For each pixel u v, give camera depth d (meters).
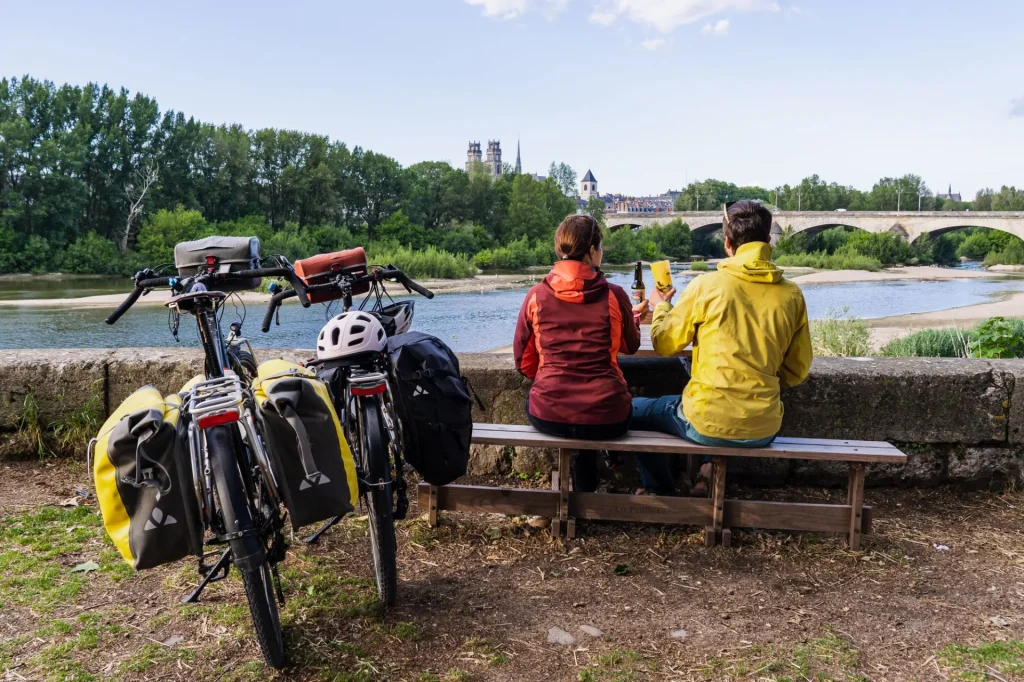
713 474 3.95
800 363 3.82
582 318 3.77
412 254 79.75
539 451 5.07
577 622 3.20
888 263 107.62
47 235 77.50
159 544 2.48
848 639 3.08
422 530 4.11
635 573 3.66
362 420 3.04
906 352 12.93
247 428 2.67
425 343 3.21
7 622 3.12
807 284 66.81
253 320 30.06
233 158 99.69
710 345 3.71
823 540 4.02
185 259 3.24
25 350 5.49
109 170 88.12
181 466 2.48
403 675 2.78
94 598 3.32
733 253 3.80
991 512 4.49
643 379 5.11
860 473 3.86
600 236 3.83
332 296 3.51
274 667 2.78
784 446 3.87
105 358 5.28
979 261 133.25
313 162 108.44
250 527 2.54
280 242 85.69
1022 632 3.14
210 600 3.30
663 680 2.78
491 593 3.44
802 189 185.12
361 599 3.35
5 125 75.25
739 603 3.38
